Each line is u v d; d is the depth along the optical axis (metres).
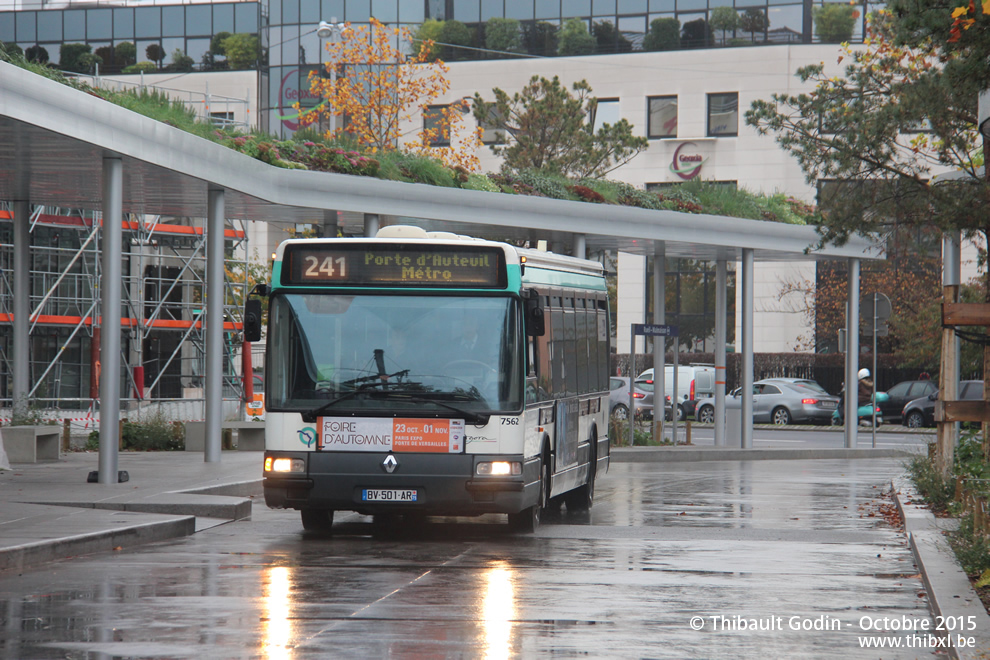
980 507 22.34
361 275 25.58
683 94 120.81
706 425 87.94
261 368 93.75
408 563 21.86
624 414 90.81
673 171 120.75
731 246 57.44
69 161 35.25
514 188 52.00
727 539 26.28
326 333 25.39
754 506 34.06
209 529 27.44
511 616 16.64
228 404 75.69
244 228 84.06
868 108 43.50
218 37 141.00
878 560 23.11
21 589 18.77
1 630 15.48
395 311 25.41
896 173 41.75
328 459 24.88
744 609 17.50
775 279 115.00
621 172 122.56
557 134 93.25
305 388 25.17
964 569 20.36
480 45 127.19
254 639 14.96
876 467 51.56
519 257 25.98
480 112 93.69
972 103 38.19
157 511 29.02
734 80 119.12
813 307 109.56
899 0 24.69
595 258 121.88
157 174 36.75
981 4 20.30
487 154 123.06
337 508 24.97
